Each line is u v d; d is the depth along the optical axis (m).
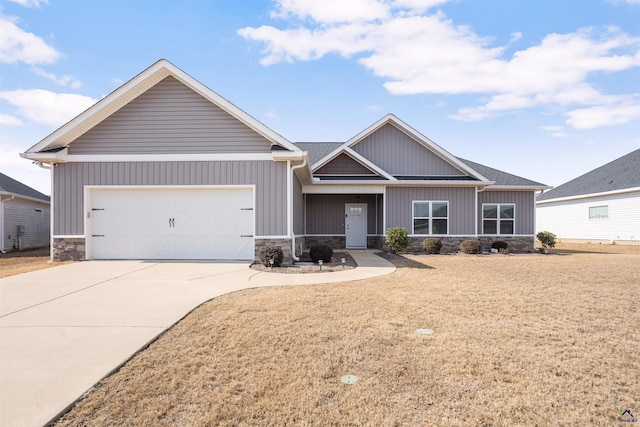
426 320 5.02
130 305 5.72
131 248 10.84
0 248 15.76
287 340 4.20
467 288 7.25
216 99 10.39
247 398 2.91
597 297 6.51
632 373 3.40
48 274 8.45
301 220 14.89
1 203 15.85
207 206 10.82
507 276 8.83
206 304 5.80
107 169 10.66
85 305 5.72
